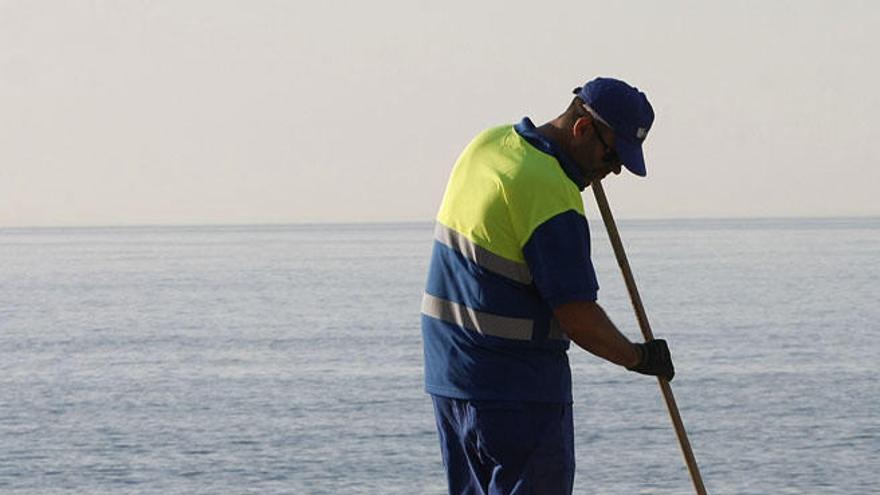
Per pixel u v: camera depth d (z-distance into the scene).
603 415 53.66
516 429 6.80
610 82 6.84
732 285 151.38
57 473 43.22
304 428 51.59
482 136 7.00
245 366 75.50
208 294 146.00
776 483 39.97
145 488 40.53
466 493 7.05
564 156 6.84
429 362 7.00
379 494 38.81
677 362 73.81
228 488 40.19
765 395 59.44
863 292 138.38
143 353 84.38
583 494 38.12
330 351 82.75
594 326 6.70
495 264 6.76
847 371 68.62
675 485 39.44
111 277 195.62
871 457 43.81
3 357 83.56
